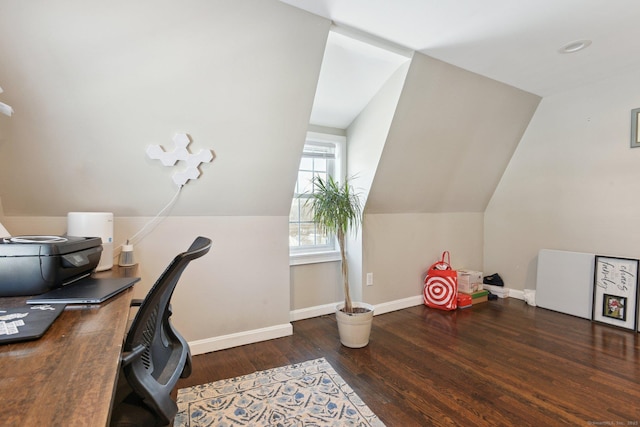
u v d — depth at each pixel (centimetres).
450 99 273
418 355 229
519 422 158
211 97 189
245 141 214
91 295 111
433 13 188
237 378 199
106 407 50
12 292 110
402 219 334
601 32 209
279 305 265
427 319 303
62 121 167
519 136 352
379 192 300
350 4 177
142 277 217
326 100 280
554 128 329
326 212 252
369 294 313
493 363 217
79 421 46
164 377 106
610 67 262
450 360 221
